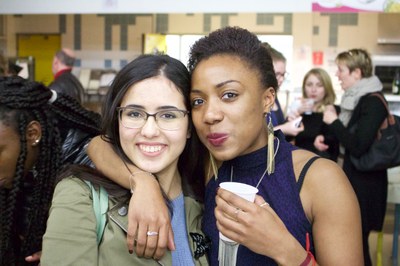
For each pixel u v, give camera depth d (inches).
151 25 188.2
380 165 97.9
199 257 42.2
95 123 55.6
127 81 39.6
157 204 36.9
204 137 39.4
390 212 149.4
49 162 49.4
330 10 88.2
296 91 178.2
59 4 95.0
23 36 198.7
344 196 36.4
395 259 125.3
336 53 180.2
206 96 38.3
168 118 39.9
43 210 49.1
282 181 39.1
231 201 34.5
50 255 35.2
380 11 86.5
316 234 36.9
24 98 45.9
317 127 112.3
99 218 37.9
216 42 39.3
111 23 192.5
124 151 40.9
